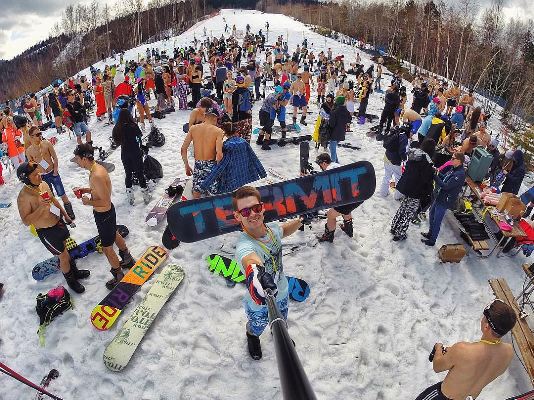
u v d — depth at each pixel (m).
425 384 4.11
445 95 16.33
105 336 4.46
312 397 0.86
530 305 4.77
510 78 37.38
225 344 4.37
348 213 5.62
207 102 6.27
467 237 6.28
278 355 1.08
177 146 9.68
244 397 3.89
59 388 3.98
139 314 4.59
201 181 6.09
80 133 9.88
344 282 5.30
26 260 5.75
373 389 4.03
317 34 46.56
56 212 4.64
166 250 5.69
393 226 6.23
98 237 5.75
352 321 4.74
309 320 4.71
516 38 44.16
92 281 5.21
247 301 3.68
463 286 5.46
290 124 11.45
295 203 4.07
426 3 52.50
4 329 4.66
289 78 16.23
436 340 4.62
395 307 5.01
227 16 62.34
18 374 3.85
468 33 41.97
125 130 6.29
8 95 58.69
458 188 5.60
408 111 10.41
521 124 22.66
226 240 5.90
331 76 18.00
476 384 2.85
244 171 6.07
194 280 5.20
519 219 6.05
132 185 6.84
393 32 51.09
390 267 5.68
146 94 14.55
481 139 8.71
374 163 9.23
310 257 5.66
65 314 4.71
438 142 8.58
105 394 3.92
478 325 4.88
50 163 6.36
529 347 4.11
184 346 4.35
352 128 12.07
